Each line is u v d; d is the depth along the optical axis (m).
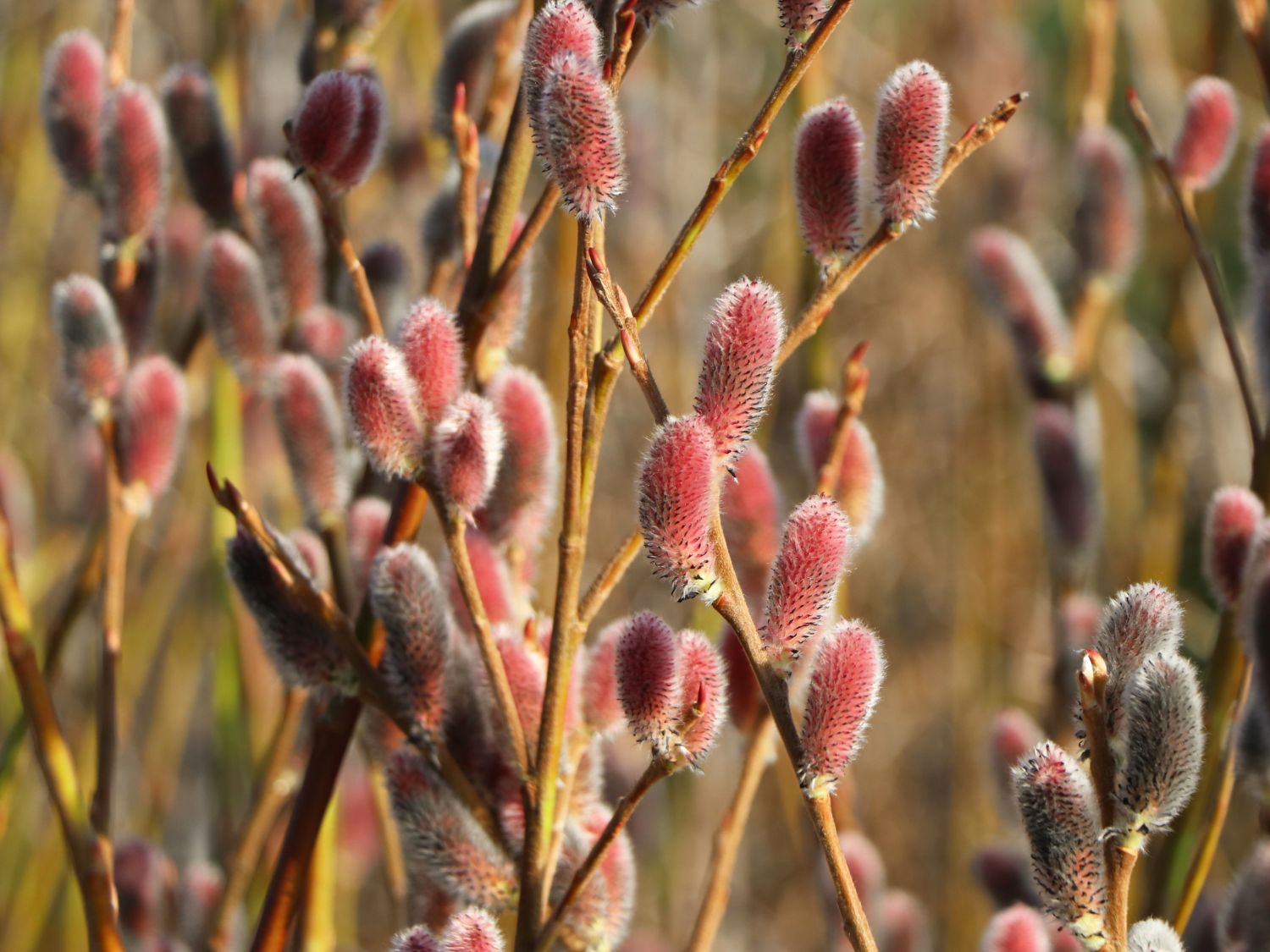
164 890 0.87
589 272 0.67
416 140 1.06
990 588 1.59
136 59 1.53
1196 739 0.64
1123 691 0.65
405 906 0.81
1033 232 1.66
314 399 0.78
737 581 0.67
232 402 0.99
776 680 0.67
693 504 0.66
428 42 1.21
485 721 0.72
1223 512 0.78
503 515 0.76
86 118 0.84
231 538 0.72
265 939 0.74
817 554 0.67
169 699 1.28
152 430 0.79
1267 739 0.74
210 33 1.26
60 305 0.79
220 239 0.82
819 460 0.79
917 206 0.70
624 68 0.69
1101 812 0.65
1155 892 0.82
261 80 1.19
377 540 0.79
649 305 0.69
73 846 0.74
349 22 0.87
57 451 1.57
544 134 0.67
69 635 0.86
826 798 0.66
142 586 1.39
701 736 0.68
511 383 0.75
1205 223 1.24
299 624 0.71
